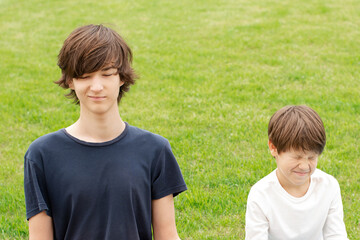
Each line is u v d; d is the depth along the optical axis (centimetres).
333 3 1388
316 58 922
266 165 481
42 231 201
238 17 1280
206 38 1098
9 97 729
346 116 623
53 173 197
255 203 250
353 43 1016
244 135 566
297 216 252
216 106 673
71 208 198
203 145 539
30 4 1555
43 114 657
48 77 848
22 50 1043
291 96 707
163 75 834
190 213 400
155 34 1148
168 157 212
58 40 1130
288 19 1234
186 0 1528
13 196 430
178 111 664
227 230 379
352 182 448
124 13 1388
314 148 236
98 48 188
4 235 373
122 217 199
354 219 387
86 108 197
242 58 937
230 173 467
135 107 684
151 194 213
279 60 905
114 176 198
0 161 519
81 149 199
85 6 1495
